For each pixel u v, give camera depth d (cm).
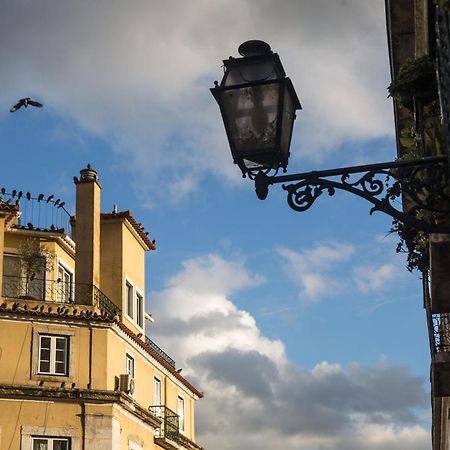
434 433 2273
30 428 3238
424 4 686
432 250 735
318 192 621
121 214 3891
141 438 3638
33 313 3347
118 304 3772
